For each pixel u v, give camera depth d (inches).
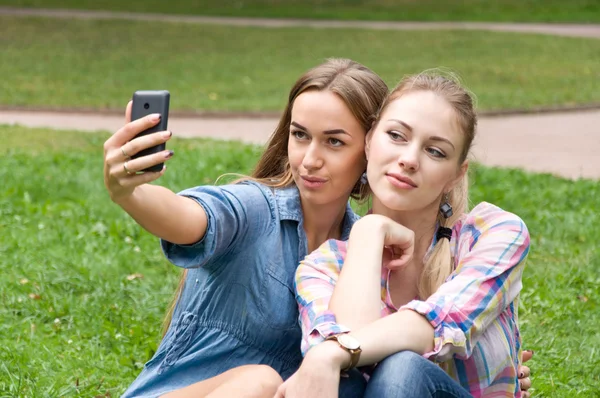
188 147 474.9
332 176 127.4
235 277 125.1
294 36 1065.5
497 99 690.2
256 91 730.2
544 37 1067.9
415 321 115.3
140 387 129.2
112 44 980.6
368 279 118.0
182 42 1010.1
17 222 311.1
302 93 128.6
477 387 122.8
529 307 234.8
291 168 129.9
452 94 124.3
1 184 360.5
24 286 236.4
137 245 285.9
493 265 122.9
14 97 668.7
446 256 126.0
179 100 671.1
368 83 128.8
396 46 1002.7
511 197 363.3
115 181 104.6
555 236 309.3
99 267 257.4
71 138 503.8
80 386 176.7
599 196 377.1
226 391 116.2
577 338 217.8
